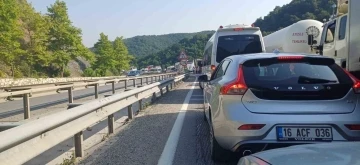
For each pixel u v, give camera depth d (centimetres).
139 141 652
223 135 455
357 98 443
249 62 481
